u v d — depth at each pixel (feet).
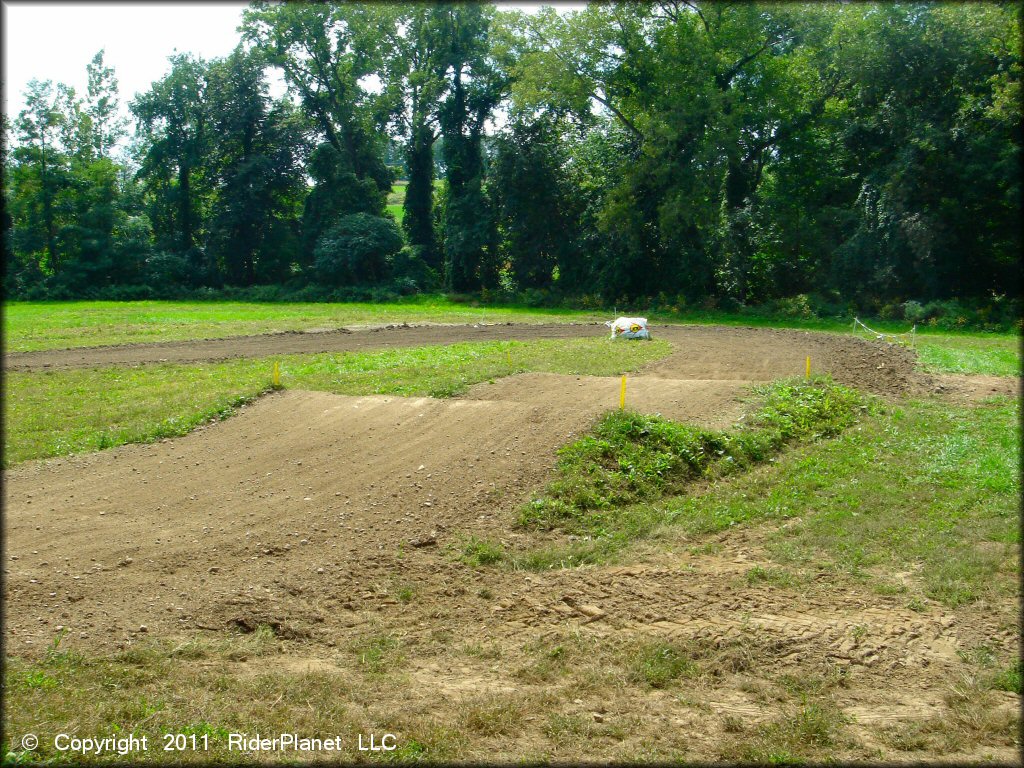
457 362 68.85
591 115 166.71
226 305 166.30
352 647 24.49
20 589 27.43
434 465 39.47
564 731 19.90
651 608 26.96
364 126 197.16
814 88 150.92
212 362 74.54
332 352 79.92
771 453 44.24
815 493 38.65
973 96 128.26
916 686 22.49
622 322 89.51
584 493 36.70
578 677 22.65
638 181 144.66
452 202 178.19
